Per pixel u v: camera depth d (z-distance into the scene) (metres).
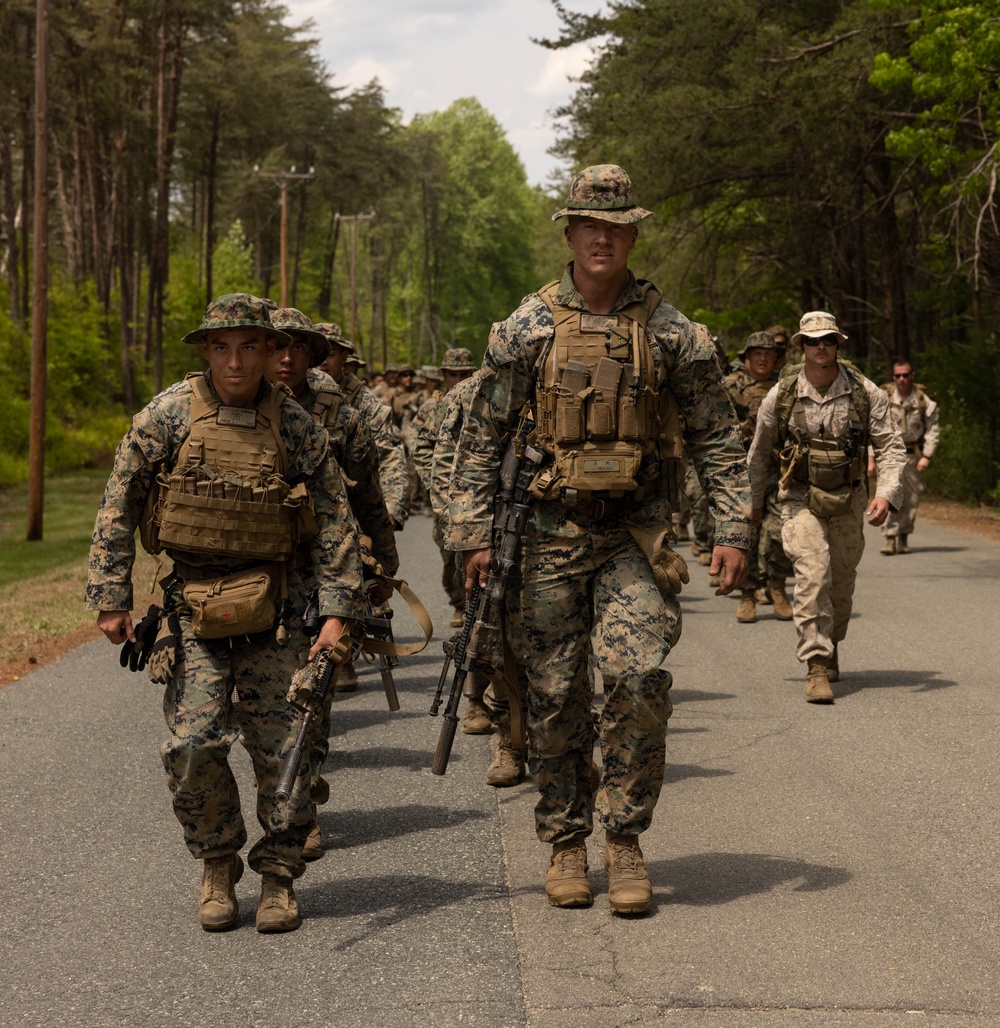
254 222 103.19
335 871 6.04
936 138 23.81
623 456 5.13
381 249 135.75
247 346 5.14
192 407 5.18
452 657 5.53
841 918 5.26
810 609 9.34
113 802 7.28
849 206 33.78
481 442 5.37
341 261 141.25
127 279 67.44
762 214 38.09
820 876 5.77
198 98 74.75
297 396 6.95
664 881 5.75
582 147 38.59
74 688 10.54
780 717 8.88
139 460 5.21
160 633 5.20
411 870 6.01
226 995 4.67
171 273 78.12
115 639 5.26
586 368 5.18
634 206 5.16
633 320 5.24
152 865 6.20
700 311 41.28
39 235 23.92
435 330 142.88
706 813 6.75
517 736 5.55
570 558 5.27
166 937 5.27
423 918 5.37
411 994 4.61
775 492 13.05
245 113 76.81
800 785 7.23
